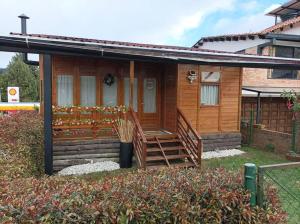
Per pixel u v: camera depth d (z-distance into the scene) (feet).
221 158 32.63
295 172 20.68
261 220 9.48
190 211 8.98
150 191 9.19
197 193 9.49
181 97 34.35
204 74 35.45
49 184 10.52
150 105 36.91
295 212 15.14
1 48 22.66
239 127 37.93
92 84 34.17
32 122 29.22
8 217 7.45
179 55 30.99
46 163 25.35
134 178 10.59
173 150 30.71
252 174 9.64
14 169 15.39
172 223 8.91
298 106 34.12
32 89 111.45
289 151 33.04
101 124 30.58
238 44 50.19
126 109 30.63
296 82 49.39
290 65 34.12
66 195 8.75
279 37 43.86
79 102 33.53
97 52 25.70
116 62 34.88
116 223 8.23
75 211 7.99
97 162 30.25
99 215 8.16
